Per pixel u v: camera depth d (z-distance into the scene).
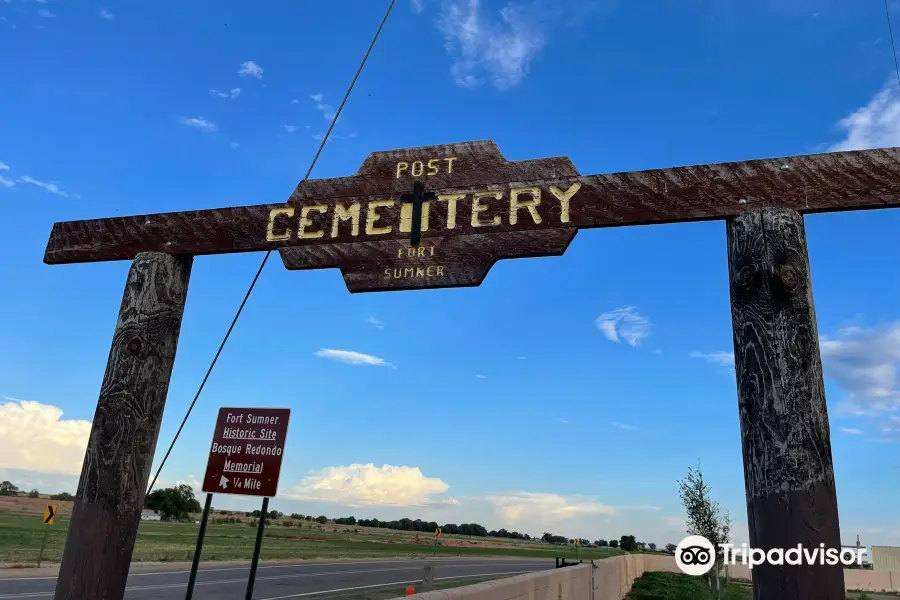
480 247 3.71
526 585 9.05
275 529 79.62
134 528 3.74
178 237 4.21
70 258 4.37
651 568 30.17
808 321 3.01
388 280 3.78
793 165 3.31
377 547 53.50
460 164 3.90
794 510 2.76
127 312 4.04
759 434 2.92
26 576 18.64
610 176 3.61
